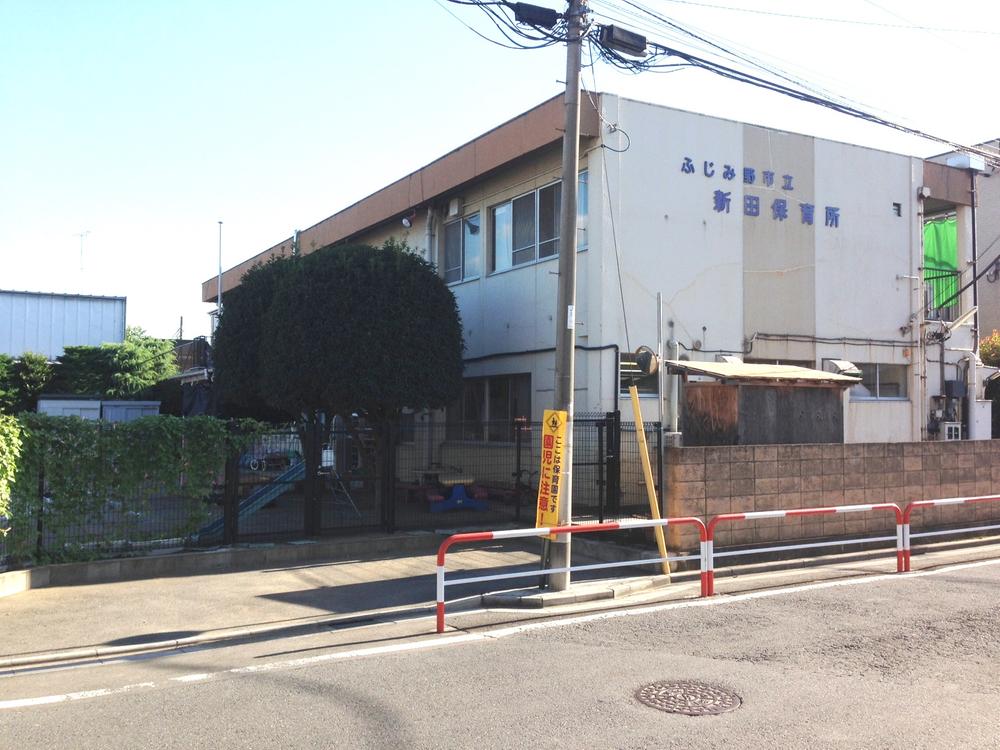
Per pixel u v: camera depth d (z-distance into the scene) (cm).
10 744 507
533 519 1442
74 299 3616
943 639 706
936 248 2097
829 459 1213
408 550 1252
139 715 557
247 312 1922
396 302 1516
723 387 1304
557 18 993
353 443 1633
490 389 1880
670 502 1089
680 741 482
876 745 472
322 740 499
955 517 1346
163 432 1132
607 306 1524
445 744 486
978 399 2023
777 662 645
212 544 1188
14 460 995
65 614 874
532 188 1727
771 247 1730
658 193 1595
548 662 659
